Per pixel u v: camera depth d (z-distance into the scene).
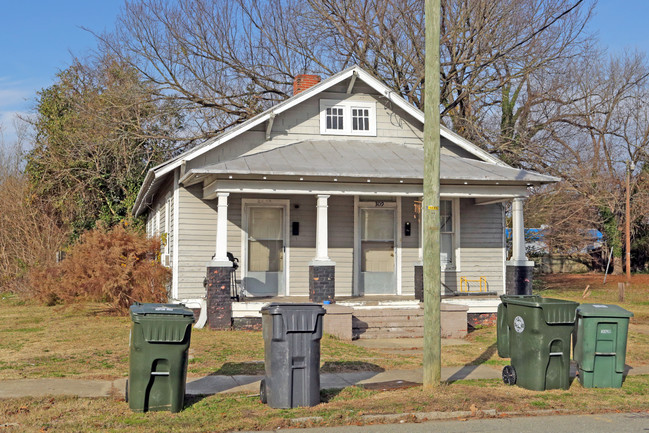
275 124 18.08
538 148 29.23
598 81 35.31
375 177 15.41
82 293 18.34
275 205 17.67
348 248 18.12
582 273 45.62
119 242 17.86
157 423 7.58
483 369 11.25
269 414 8.02
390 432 7.46
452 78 29.23
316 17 32.06
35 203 31.91
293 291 17.59
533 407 8.55
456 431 7.51
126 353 12.23
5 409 8.08
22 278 27.78
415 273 17.30
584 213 38.94
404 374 10.70
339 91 18.69
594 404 8.78
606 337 9.84
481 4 27.47
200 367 11.07
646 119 40.31
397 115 18.97
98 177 30.84
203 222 17.16
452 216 18.91
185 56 31.47
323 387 9.66
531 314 9.54
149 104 31.19
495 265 19.09
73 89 33.84
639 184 40.81
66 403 8.44
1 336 14.73
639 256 45.62
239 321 15.41
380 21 29.80
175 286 16.89
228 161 15.75
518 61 28.06
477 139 28.73
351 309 14.80
